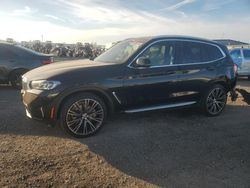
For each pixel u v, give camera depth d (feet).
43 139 18.99
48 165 15.61
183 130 21.62
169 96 22.71
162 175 15.19
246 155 17.85
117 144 18.66
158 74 21.91
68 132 19.24
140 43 22.25
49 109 18.72
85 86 19.25
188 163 16.56
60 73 19.19
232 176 15.37
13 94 32.40
